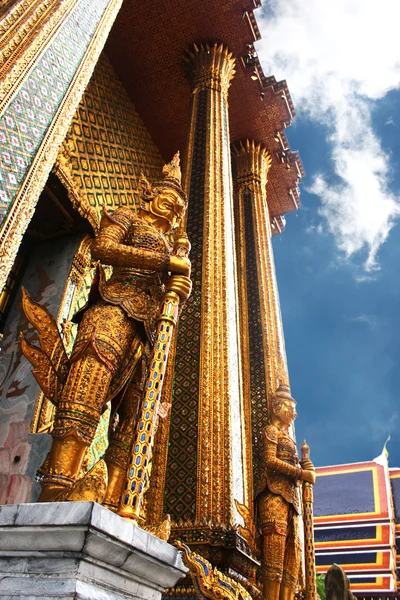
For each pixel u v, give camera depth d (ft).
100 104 37.24
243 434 29.58
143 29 39.70
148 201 13.93
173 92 41.98
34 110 15.11
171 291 11.64
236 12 38.37
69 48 17.65
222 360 23.45
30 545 7.04
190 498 19.33
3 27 15.24
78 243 29.17
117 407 11.76
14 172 13.80
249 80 42.39
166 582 8.63
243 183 44.57
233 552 17.84
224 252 27.53
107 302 11.64
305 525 20.67
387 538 54.29
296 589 21.13
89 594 6.77
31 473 21.20
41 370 11.33
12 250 13.03
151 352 11.55
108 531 7.09
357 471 63.82
